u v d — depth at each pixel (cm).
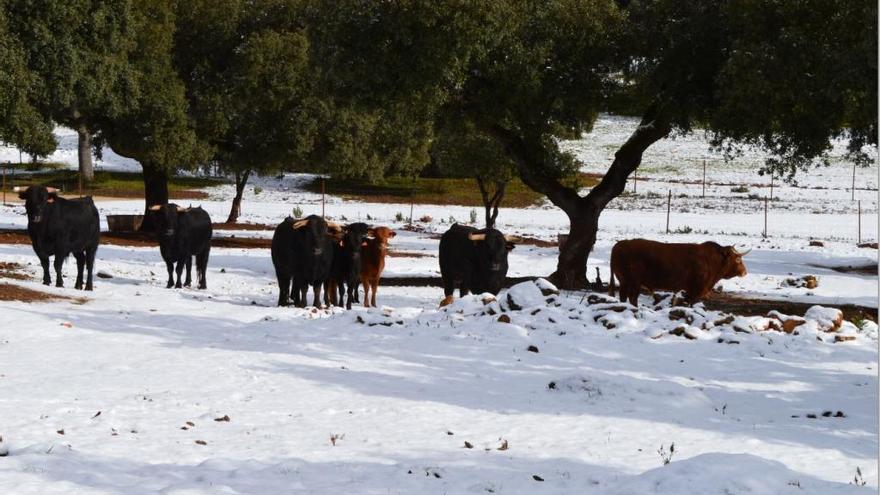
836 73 2308
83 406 1270
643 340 1791
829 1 2430
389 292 2795
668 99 2770
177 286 2691
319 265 2320
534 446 1123
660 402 1366
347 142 4534
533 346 1712
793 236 5384
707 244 2194
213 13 4231
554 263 3709
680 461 905
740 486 856
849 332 1900
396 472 988
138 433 1141
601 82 2922
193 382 1448
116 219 4475
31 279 2595
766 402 1404
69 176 7919
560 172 3097
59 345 1712
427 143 6712
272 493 907
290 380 1477
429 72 2647
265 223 5541
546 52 2764
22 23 3077
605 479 969
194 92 4284
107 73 3400
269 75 4219
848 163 9062
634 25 2788
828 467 1052
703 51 2731
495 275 2292
